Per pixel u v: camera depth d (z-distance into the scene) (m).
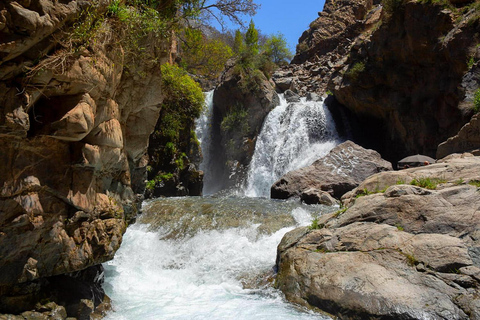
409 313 4.77
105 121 4.57
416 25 15.80
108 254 4.94
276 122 21.12
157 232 9.16
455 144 11.60
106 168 4.89
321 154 19.22
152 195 15.05
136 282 6.81
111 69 4.37
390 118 17.95
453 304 4.75
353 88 18.64
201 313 5.41
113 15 4.25
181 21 5.95
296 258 6.54
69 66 3.65
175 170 16.05
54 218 4.18
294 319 5.19
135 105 5.64
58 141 4.09
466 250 5.24
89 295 5.13
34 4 3.21
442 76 15.14
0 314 3.95
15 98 3.39
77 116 3.77
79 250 4.54
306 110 20.52
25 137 3.73
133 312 5.45
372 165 14.12
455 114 14.35
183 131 16.88
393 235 5.91
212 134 23.09
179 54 22.89
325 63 26.92
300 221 9.45
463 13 14.85
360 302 5.13
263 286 6.59
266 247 8.11
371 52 17.98
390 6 16.70
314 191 12.45
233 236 8.70
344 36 28.41
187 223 9.46
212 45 29.25
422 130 16.05
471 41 13.98
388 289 5.14
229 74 22.34
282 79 25.81
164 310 5.53
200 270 7.46
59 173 4.16
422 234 5.79
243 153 21.36
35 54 3.44
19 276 4.00
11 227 3.78
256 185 20.39
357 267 5.66
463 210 5.78
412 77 16.61
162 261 7.84
